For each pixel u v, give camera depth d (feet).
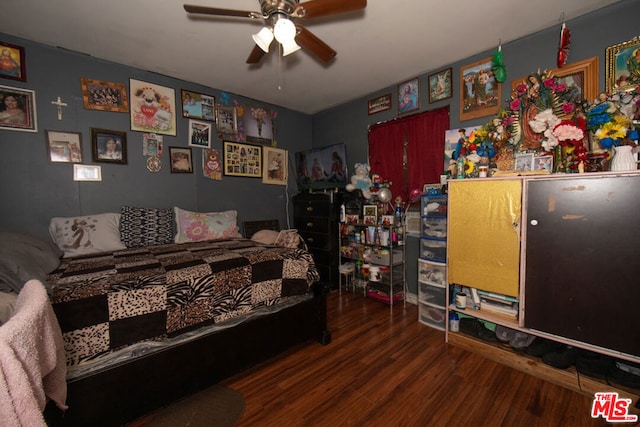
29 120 7.23
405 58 8.16
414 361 6.11
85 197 8.00
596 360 5.14
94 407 3.99
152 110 9.04
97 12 6.03
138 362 4.34
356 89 10.50
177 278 4.91
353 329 7.68
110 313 4.18
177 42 7.25
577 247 4.97
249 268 5.78
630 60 5.65
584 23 6.20
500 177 5.87
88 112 8.01
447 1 5.74
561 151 5.92
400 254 9.54
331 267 10.78
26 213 7.23
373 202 10.25
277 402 4.92
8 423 1.82
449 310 7.04
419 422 4.44
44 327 2.45
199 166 10.10
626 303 4.54
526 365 5.64
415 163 9.45
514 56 7.25
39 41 7.22
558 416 4.50
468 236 6.38
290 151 12.84
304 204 11.76
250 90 10.59
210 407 4.82
